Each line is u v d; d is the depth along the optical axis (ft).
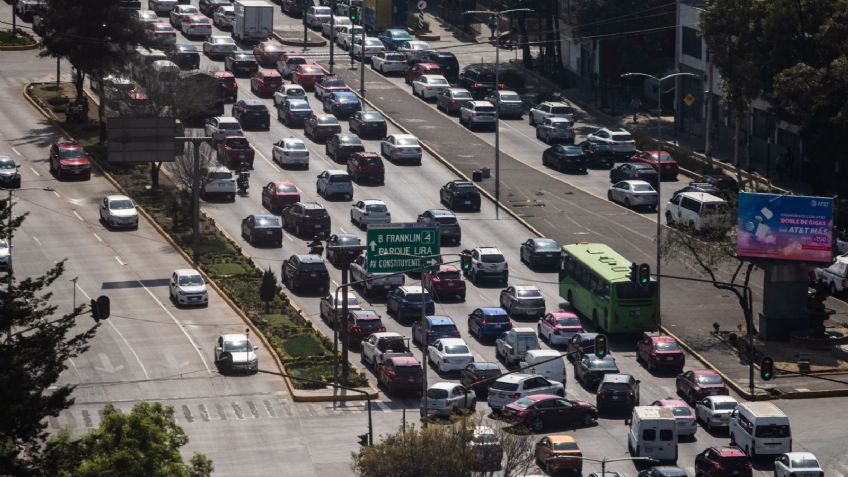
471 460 638.94
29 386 413.39
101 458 549.54
